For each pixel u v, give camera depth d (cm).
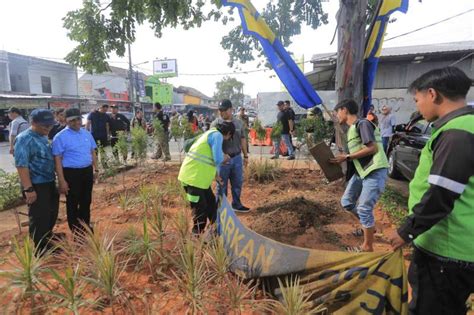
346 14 620
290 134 1120
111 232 429
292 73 546
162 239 357
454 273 178
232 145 536
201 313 273
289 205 540
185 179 409
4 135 2167
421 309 193
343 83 638
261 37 539
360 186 414
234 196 564
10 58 2816
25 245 290
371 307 231
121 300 288
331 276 252
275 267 283
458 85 172
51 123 385
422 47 1697
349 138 393
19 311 279
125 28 800
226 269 305
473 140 160
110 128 1034
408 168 790
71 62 812
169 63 4478
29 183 370
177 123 1071
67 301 264
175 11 792
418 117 797
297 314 237
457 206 171
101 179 820
